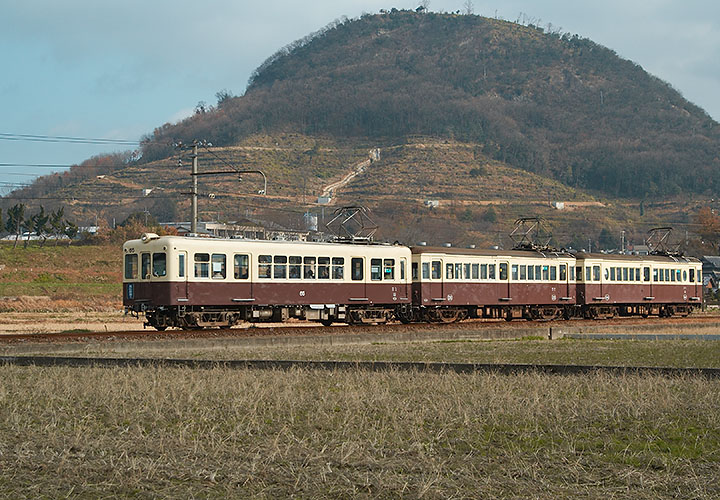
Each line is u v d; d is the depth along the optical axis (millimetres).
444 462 12953
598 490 11570
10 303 59344
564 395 19016
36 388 19797
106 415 16953
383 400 18000
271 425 15852
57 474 12492
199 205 157500
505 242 142750
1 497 11398
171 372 22203
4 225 101812
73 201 168750
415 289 42406
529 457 13383
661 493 11477
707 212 140250
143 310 34469
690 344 35656
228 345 31156
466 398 18469
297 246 37250
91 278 84500
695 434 15039
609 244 153500
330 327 38125
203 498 11344
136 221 112625
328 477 12242
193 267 33969
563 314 50688
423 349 32188
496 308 46938
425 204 167875
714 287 101500
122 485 11852
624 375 21109
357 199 176750
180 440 14273
